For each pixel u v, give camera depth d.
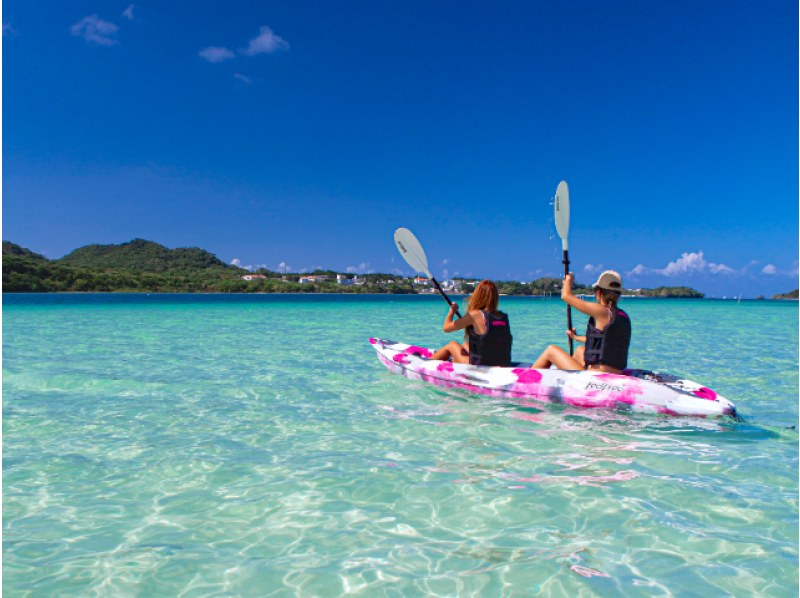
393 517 2.54
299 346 9.54
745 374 6.69
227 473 3.12
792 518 2.48
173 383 5.87
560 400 4.68
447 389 5.54
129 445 3.66
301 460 3.35
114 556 2.19
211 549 2.25
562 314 23.08
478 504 2.67
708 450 3.51
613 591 1.91
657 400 4.32
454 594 1.90
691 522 2.45
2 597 1.89
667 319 20.72
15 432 3.98
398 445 3.65
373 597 1.89
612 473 3.08
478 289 5.34
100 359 7.76
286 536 2.36
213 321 17.05
